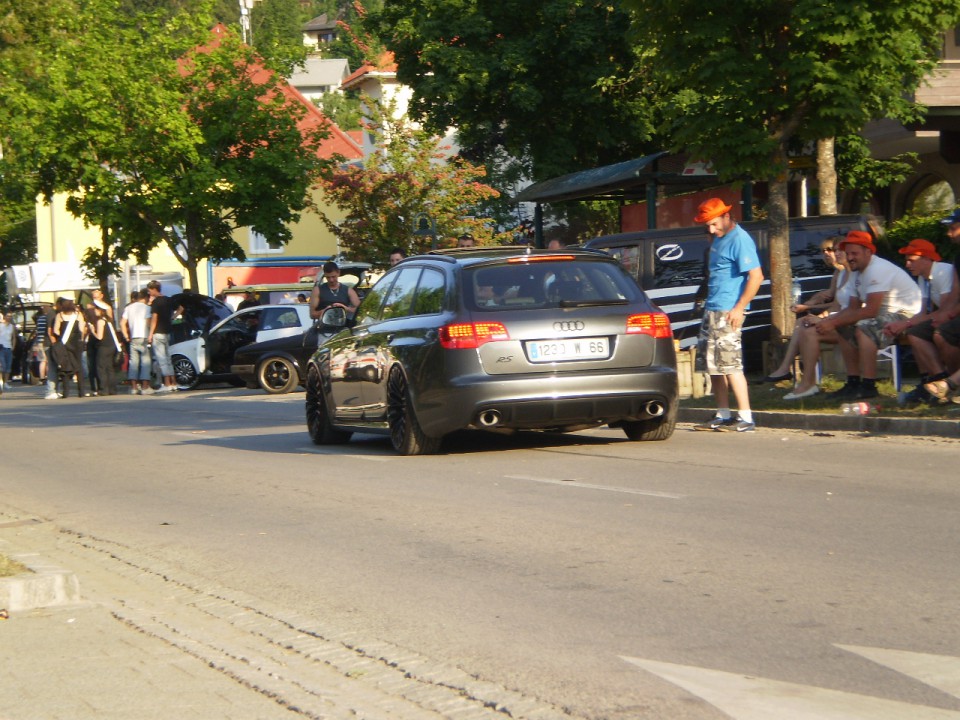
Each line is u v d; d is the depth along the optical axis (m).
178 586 8.55
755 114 18.69
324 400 16.67
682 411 17.45
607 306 13.95
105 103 40.50
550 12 41.81
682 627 6.76
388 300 15.55
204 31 42.25
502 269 14.05
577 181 29.31
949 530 8.99
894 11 17.53
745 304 15.58
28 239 87.31
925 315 15.93
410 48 44.78
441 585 8.06
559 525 9.84
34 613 7.66
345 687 5.96
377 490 12.20
